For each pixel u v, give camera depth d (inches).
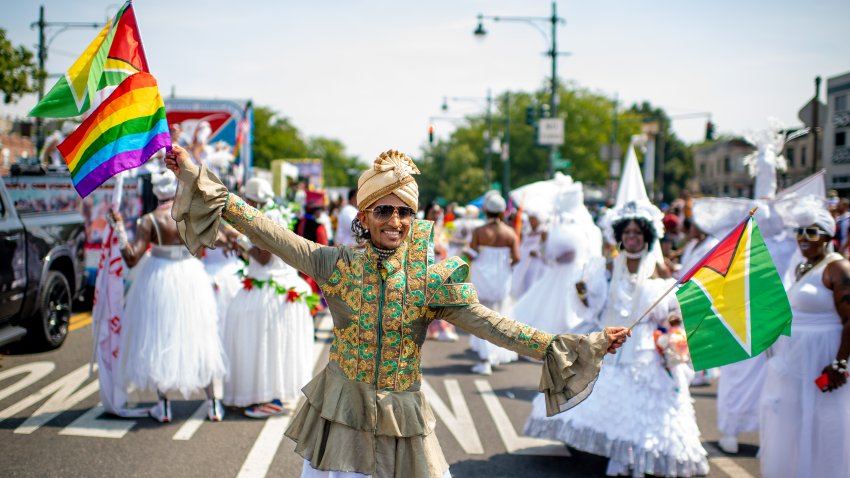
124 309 222.4
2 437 205.8
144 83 141.2
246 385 230.2
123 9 154.2
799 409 178.2
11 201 287.3
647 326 191.5
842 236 450.0
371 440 111.6
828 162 1039.6
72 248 341.4
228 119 654.5
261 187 240.1
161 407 224.7
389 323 112.1
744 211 269.6
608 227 198.7
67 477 176.2
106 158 138.1
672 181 3560.5
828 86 1035.3
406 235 115.1
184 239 114.0
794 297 182.5
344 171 6146.7
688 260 319.9
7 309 273.9
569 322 309.6
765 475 185.0
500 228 333.1
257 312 231.0
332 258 114.5
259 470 185.8
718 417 225.9
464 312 113.8
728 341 144.9
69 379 272.4
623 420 184.5
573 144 3193.9
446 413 251.8
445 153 3319.4
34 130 947.3
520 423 241.1
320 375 118.0
